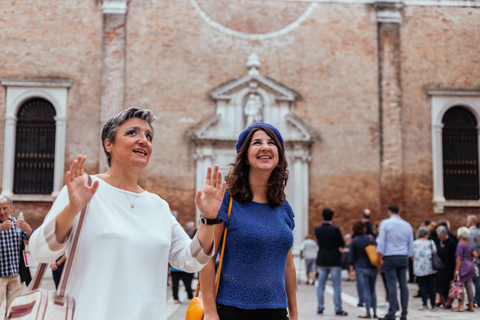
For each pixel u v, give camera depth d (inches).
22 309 94.7
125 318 97.2
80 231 98.7
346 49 686.5
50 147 650.8
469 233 396.2
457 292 391.5
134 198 108.1
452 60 689.6
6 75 642.2
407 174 675.4
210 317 118.5
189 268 110.3
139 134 111.7
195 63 673.0
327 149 674.2
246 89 672.4
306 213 660.1
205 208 106.6
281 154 132.6
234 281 121.3
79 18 661.3
